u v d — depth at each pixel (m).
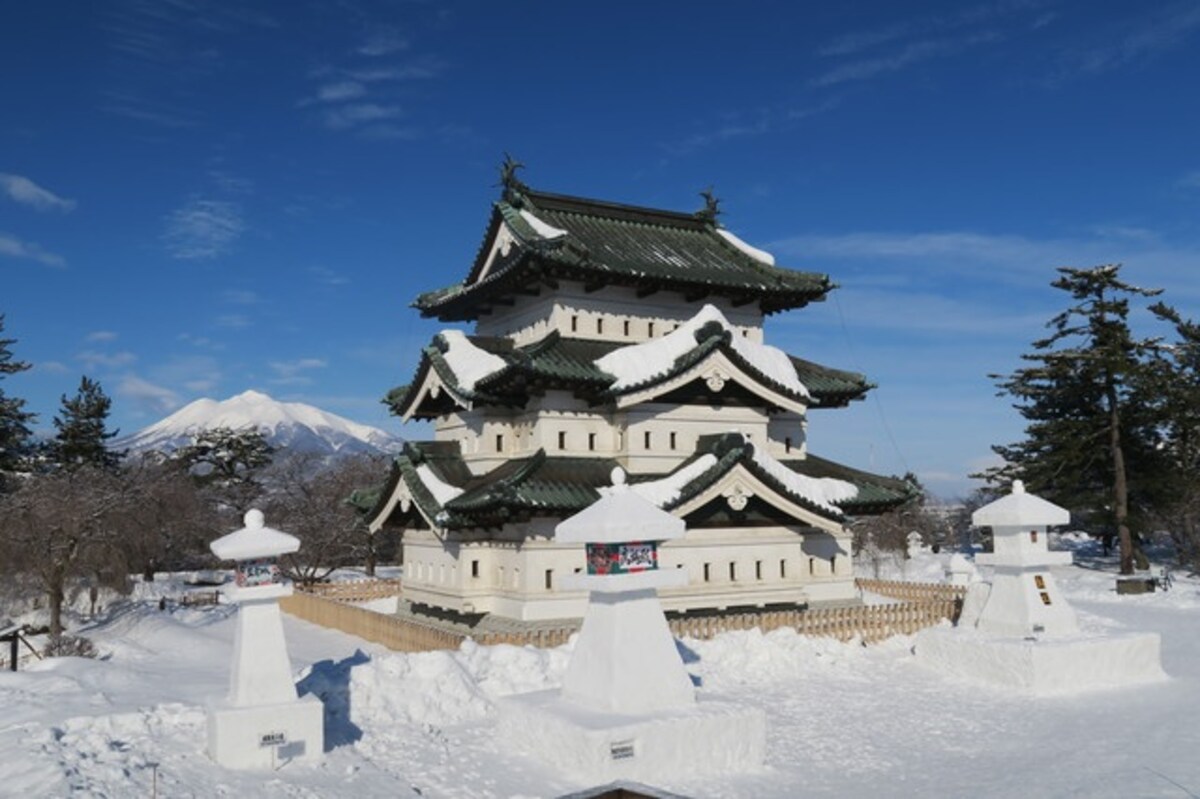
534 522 35.56
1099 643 29.42
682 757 19.88
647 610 21.36
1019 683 28.73
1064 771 20.30
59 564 45.78
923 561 83.06
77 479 53.34
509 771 19.48
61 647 38.88
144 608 50.53
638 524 21.06
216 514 82.69
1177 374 69.88
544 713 20.52
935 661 31.53
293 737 18.84
